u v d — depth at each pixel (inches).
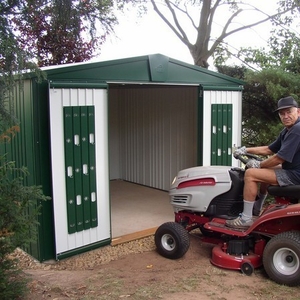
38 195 141.9
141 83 232.8
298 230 169.5
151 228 253.6
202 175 196.4
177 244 195.8
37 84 193.5
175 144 343.0
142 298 146.6
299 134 161.5
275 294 152.8
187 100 325.4
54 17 206.8
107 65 216.1
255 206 189.6
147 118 371.6
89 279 169.6
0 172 136.1
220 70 412.8
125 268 189.9
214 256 185.3
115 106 406.6
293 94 323.3
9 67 163.2
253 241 181.6
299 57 379.2
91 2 218.2
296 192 164.6
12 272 136.8
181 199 203.8
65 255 205.8
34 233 139.6
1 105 167.5
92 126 211.5
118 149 413.4
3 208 131.9
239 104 290.5
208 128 273.7
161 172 362.3
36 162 196.4
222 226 185.3
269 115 367.2
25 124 206.2
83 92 206.7
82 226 211.2
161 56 240.4
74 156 205.6
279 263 163.8
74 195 207.0
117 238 231.8
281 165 178.4
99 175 217.0
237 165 292.7
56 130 198.4
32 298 144.6
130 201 327.9
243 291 155.5
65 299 144.8
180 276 172.7
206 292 153.5
